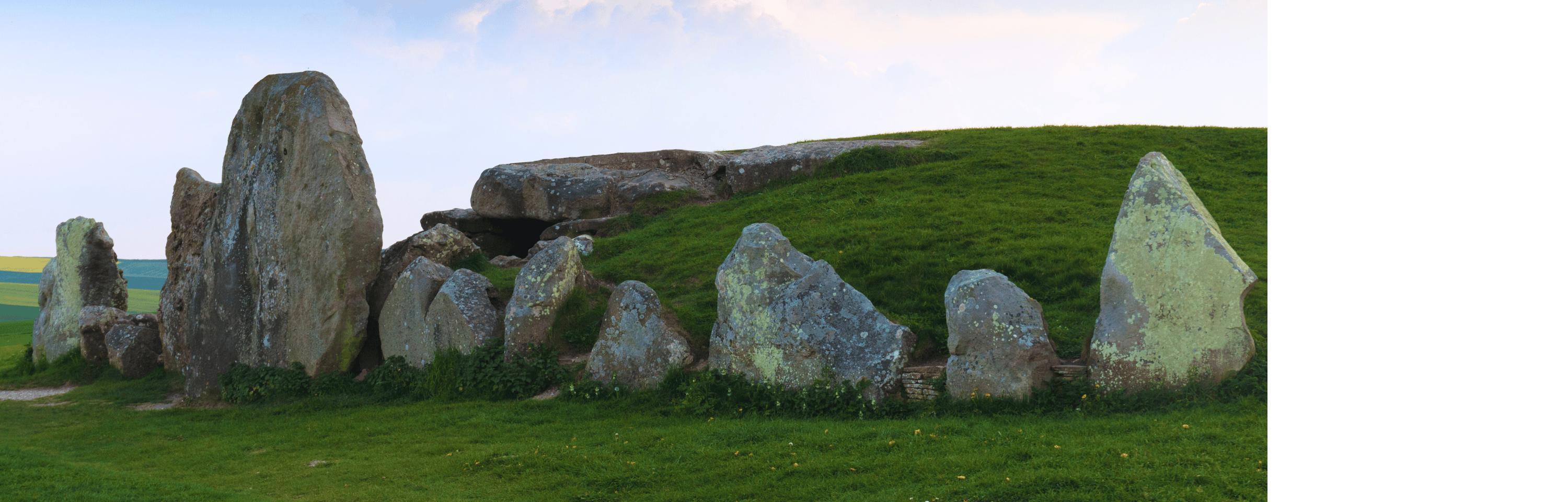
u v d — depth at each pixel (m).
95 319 27.05
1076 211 25.30
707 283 23.44
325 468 14.29
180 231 26.17
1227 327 14.16
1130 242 14.83
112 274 29.89
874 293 20.89
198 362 23.30
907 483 11.11
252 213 22.88
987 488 10.46
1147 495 9.73
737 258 17.56
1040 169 30.16
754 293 17.19
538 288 19.66
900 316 18.89
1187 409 13.55
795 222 27.70
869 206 27.98
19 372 28.66
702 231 29.06
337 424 17.75
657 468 12.73
